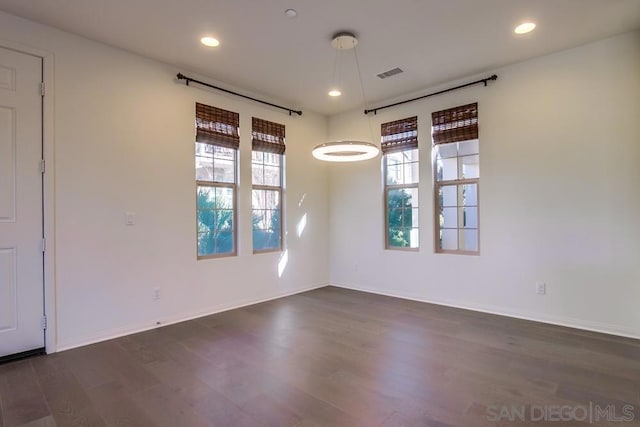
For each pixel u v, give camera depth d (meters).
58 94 3.14
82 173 3.27
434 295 4.68
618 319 3.40
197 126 4.16
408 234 5.04
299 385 2.45
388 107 5.12
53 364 2.82
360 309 4.40
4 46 2.88
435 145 4.71
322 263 5.80
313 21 3.05
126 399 2.28
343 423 2.00
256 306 4.57
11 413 2.13
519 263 3.97
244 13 2.91
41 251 3.04
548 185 3.78
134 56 3.63
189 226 4.07
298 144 5.42
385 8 2.86
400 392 2.34
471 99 4.31
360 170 5.50
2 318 2.87
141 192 3.67
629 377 2.53
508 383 2.45
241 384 2.46
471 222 4.41
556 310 3.74
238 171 4.62
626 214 3.36
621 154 3.37
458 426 1.96
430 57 3.78
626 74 3.35
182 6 2.80
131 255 3.58
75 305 3.21
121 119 3.53
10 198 2.91
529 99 3.88
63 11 2.87
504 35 3.34
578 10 2.92
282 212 5.23
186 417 2.07
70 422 2.03
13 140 2.93
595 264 3.52
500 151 4.09
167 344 3.24
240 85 4.51
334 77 4.29
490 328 3.62
